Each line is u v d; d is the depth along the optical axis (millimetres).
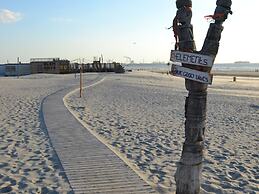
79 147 9023
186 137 4215
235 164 8188
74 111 16969
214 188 6496
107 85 39062
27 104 19359
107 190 5938
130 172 6918
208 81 3998
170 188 6250
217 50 4051
